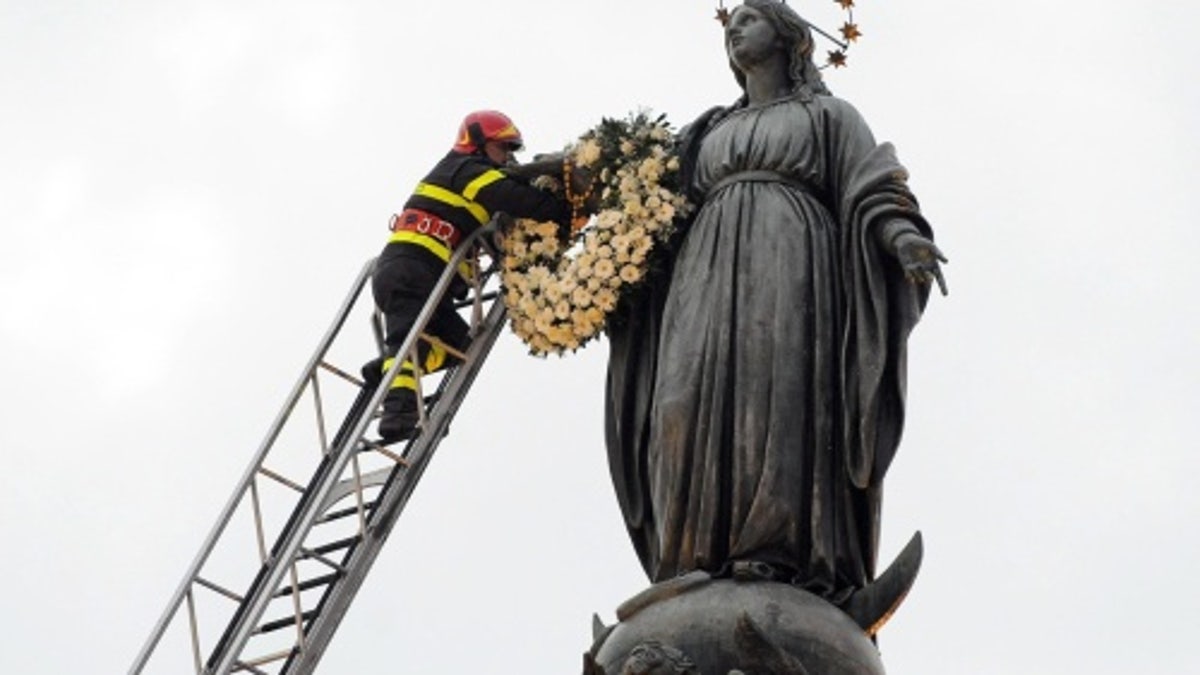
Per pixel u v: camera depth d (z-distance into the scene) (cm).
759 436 1917
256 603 2208
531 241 2139
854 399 1930
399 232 2244
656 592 1888
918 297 1961
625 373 2016
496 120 2256
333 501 2241
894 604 1906
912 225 1953
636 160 2070
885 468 1931
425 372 2245
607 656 1877
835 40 2066
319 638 2209
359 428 2200
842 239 1966
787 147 1994
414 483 2222
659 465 1938
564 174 2134
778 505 1905
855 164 1983
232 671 2222
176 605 2253
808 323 1944
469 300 2245
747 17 2039
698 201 2020
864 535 1928
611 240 2031
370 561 2214
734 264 1959
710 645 1861
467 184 2217
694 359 1939
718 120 2052
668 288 2014
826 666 1862
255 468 2267
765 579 1889
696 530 1914
